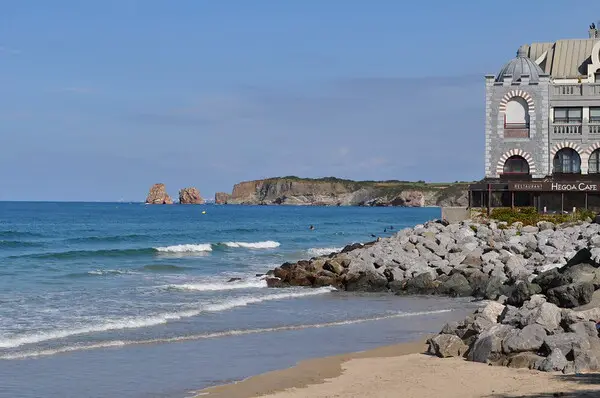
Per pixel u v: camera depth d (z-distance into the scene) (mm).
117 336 28641
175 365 24234
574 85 67875
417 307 38406
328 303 39688
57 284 45719
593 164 67688
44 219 163250
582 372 21016
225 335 29469
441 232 59000
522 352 22562
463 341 25047
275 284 46750
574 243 50125
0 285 44562
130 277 51031
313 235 112188
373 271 46562
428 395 19453
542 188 63906
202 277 51656
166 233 109500
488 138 68125
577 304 27422
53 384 21781
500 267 44312
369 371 23062
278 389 21078
